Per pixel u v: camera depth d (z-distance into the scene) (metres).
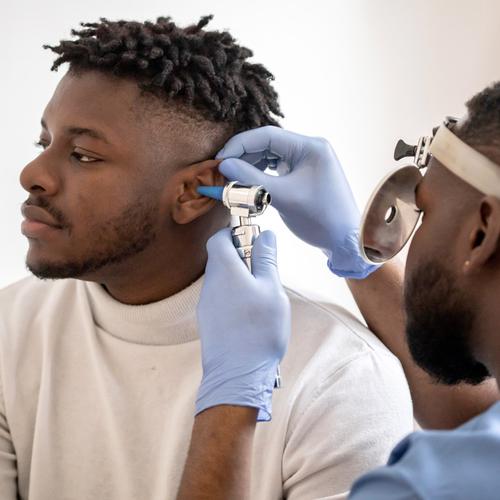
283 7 1.94
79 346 1.25
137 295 1.21
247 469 1.00
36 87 1.73
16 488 1.27
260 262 1.09
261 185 1.15
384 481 0.66
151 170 1.13
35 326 1.29
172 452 1.15
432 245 0.85
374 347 1.22
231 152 1.16
